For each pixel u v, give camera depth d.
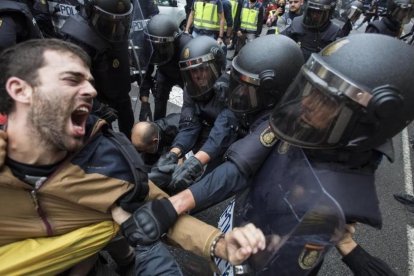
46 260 1.05
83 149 1.03
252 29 6.46
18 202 1.00
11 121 0.96
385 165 3.67
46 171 1.00
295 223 0.94
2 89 0.93
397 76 0.83
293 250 0.94
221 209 2.66
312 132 0.92
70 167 1.01
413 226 2.76
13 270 1.01
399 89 0.83
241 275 1.13
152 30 2.64
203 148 1.77
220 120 1.79
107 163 1.06
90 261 1.25
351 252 1.10
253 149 1.18
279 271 0.98
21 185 0.96
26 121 0.94
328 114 0.88
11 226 1.02
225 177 1.18
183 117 2.23
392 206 2.99
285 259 0.96
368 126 0.87
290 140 0.97
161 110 3.24
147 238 1.02
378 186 3.27
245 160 1.17
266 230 1.05
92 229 1.11
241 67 1.41
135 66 3.01
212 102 2.08
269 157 1.19
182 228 1.11
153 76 3.34
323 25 3.26
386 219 2.81
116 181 1.06
